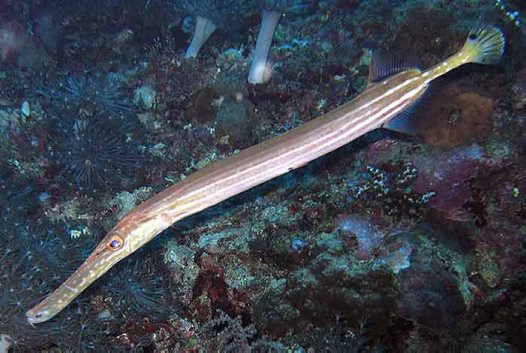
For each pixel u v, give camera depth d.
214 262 0.65
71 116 0.85
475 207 0.59
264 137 0.88
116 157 0.82
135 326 0.62
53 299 0.47
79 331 0.57
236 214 0.73
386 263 0.53
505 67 0.70
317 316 0.55
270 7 0.94
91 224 0.74
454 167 0.61
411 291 0.51
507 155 0.59
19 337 0.55
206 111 0.94
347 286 0.53
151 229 0.49
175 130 0.96
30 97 1.02
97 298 0.62
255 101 0.97
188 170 0.86
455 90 0.65
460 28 0.81
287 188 0.74
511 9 0.85
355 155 0.70
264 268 0.64
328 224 0.63
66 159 0.79
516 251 0.57
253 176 0.49
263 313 0.59
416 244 0.54
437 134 0.63
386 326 0.52
